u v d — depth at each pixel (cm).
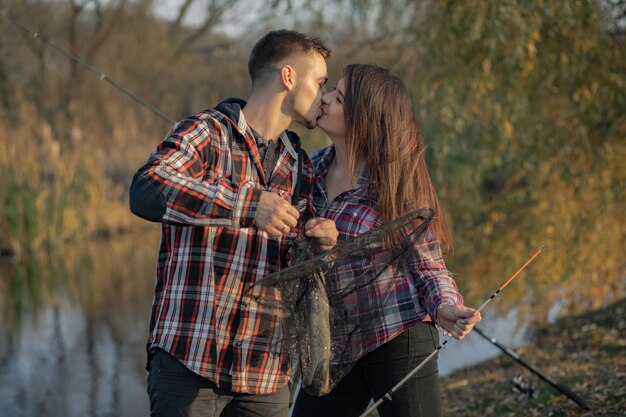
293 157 282
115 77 1862
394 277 280
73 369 686
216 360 255
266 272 266
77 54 1845
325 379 277
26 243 1260
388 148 286
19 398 611
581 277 697
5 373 673
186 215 242
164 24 2080
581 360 582
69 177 1376
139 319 865
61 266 1175
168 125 1911
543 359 607
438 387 287
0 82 1705
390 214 284
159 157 247
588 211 685
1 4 1784
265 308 264
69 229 1347
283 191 275
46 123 1520
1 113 1405
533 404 486
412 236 278
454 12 643
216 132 262
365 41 828
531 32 618
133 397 621
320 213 295
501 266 711
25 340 780
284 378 272
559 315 752
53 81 1775
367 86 290
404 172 287
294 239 274
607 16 705
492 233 722
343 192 292
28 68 1852
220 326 258
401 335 281
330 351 278
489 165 728
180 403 255
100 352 742
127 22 1953
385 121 288
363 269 279
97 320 860
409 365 281
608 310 708
